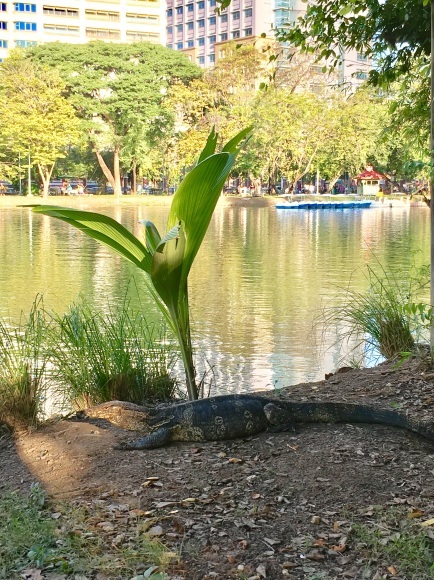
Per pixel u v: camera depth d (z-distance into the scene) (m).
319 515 3.63
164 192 71.88
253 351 8.94
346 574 3.09
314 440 4.60
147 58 62.91
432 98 5.99
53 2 94.38
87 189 75.12
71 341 6.18
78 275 16.09
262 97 54.31
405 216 43.66
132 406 4.96
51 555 3.22
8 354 5.51
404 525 3.48
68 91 62.72
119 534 3.43
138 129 62.12
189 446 4.62
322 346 9.16
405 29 7.01
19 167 56.44
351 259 19.67
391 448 4.48
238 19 114.12
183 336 5.67
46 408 5.86
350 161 59.34
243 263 18.75
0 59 93.44
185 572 3.11
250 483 4.01
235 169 62.28
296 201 55.78
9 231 30.14
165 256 5.20
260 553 3.26
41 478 4.20
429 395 5.56
